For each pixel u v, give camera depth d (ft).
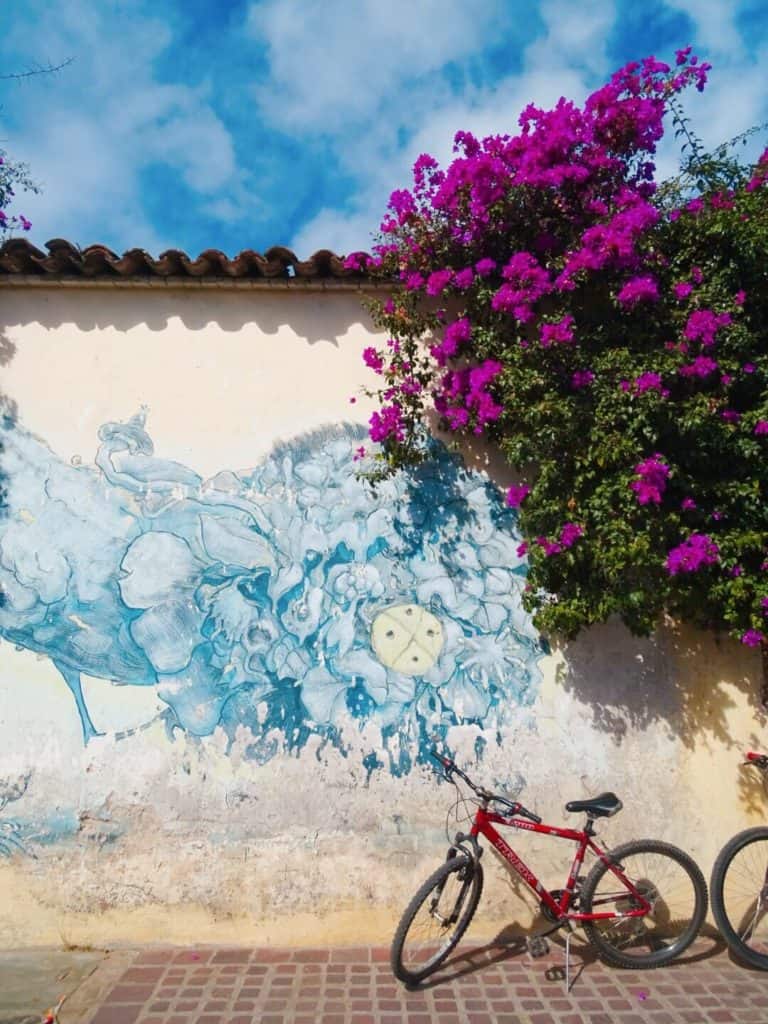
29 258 15.03
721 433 13.44
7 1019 11.67
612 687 15.08
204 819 14.39
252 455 15.42
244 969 13.37
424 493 15.48
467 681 14.92
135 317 15.69
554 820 14.67
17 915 14.19
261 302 15.83
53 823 14.33
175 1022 11.66
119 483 15.23
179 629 14.83
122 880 14.26
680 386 13.75
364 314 15.85
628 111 14.17
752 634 13.65
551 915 13.55
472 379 14.20
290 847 14.39
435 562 15.26
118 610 14.85
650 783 14.90
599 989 12.85
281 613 14.96
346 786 14.53
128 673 14.69
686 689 15.19
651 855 14.11
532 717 14.92
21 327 15.56
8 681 14.62
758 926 14.67
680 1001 12.51
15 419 15.30
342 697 14.74
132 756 14.49
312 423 15.56
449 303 15.74
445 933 13.37
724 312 13.57
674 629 15.30
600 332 14.10
